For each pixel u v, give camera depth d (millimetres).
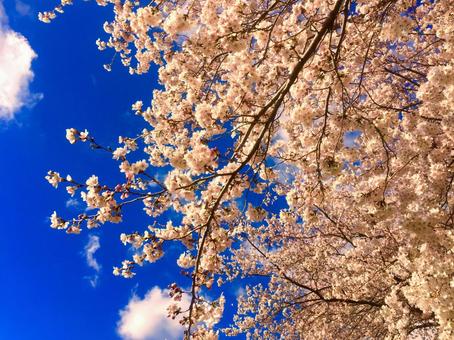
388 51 8062
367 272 9531
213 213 4859
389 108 5445
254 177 5152
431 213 4801
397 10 6043
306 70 5445
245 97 5227
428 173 6090
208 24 4836
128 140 5883
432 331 8781
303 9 5742
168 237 5254
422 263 4465
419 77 9031
